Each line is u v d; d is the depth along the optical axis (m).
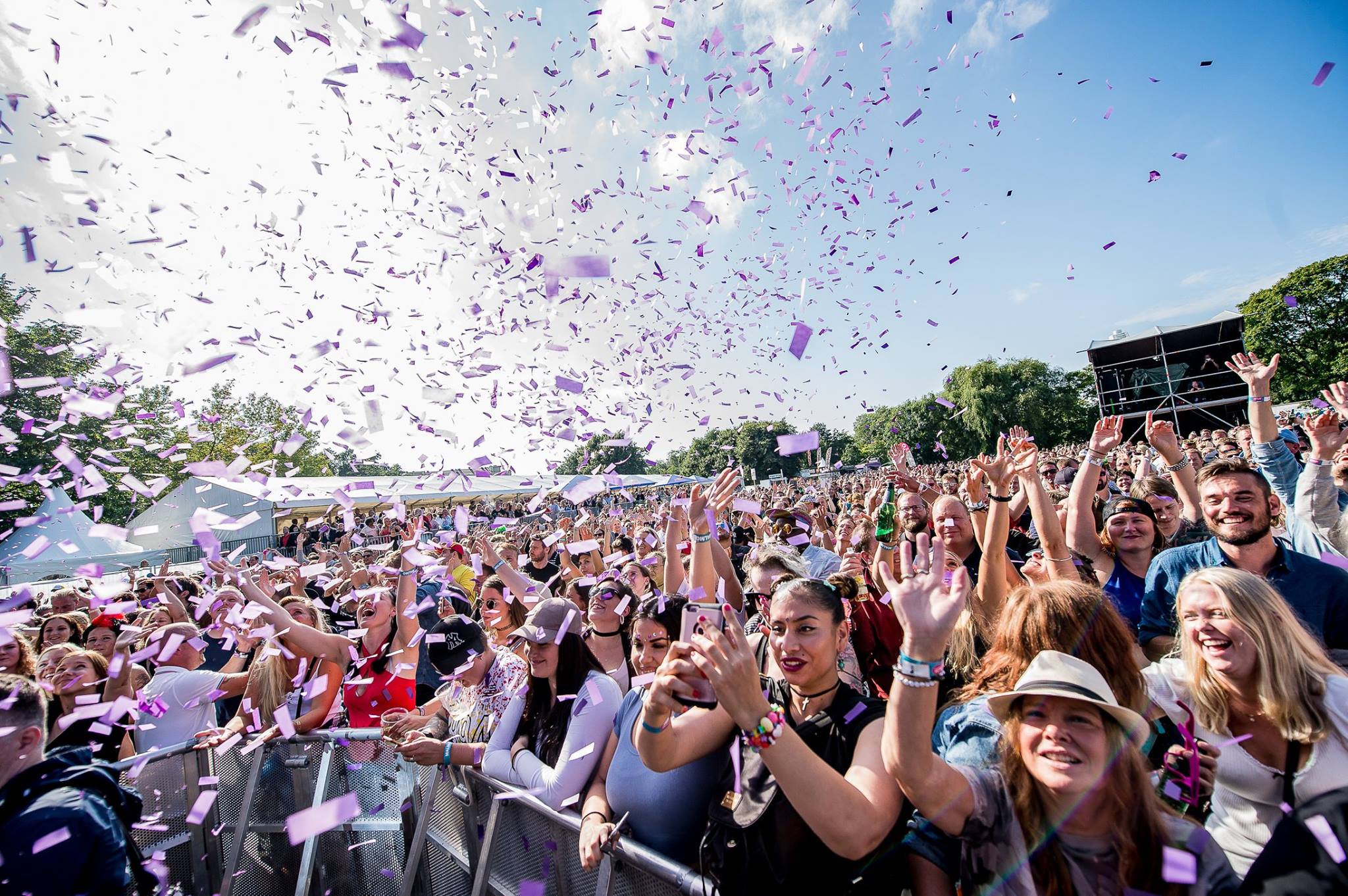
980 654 2.51
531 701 2.59
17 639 3.11
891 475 4.88
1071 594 1.81
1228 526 2.67
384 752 2.86
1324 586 2.53
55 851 1.73
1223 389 20.03
